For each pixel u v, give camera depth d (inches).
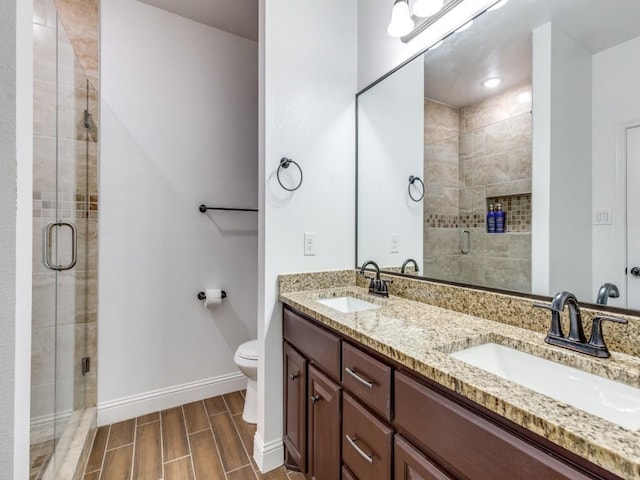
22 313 24.1
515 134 46.5
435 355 32.7
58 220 56.6
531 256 44.5
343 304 66.3
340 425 45.8
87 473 60.5
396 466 35.0
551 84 42.4
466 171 53.6
